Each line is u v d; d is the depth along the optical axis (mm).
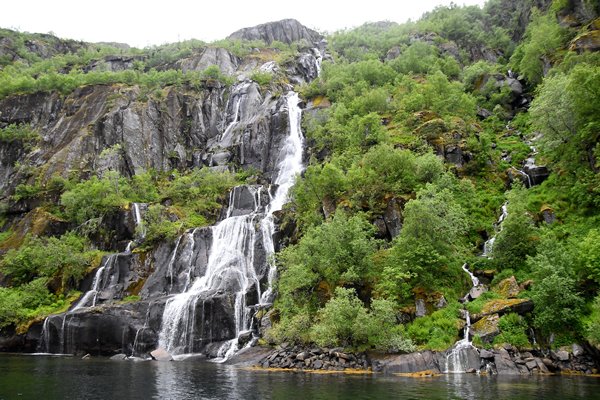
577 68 46594
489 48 119375
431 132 62812
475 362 33969
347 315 37031
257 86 103625
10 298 56406
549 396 23906
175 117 99000
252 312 49656
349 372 34406
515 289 38594
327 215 53094
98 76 106812
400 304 38938
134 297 58531
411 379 30672
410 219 41844
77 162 87125
